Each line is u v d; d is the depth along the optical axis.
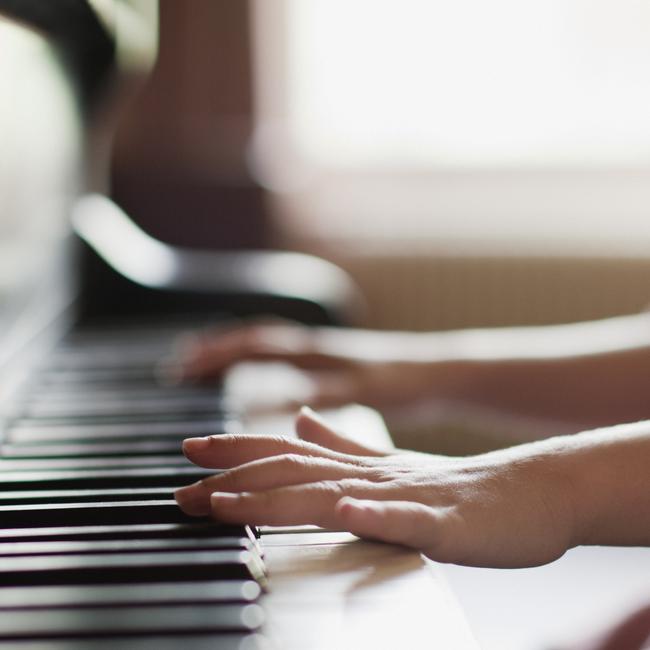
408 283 2.20
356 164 2.33
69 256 1.13
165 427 0.75
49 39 0.92
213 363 0.91
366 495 0.56
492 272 2.18
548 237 2.27
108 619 0.49
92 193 1.27
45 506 0.58
